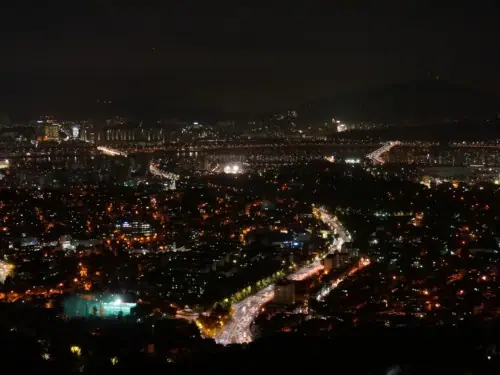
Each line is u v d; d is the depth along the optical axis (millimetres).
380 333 167625
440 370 144000
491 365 145125
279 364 150625
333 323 188125
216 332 193875
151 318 195250
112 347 166625
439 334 164750
